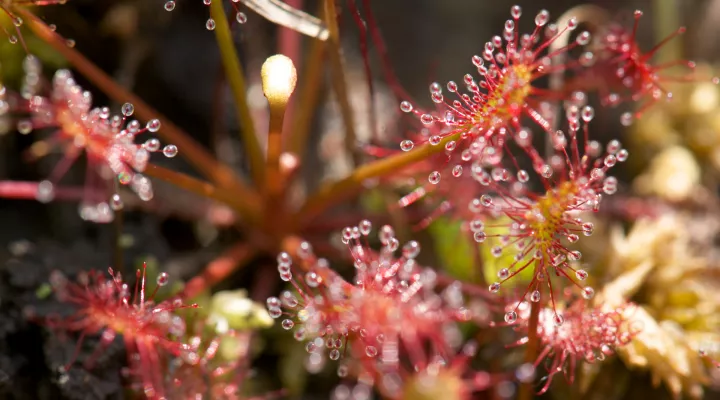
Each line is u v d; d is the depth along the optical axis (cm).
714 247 17
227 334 15
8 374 14
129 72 17
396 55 19
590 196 13
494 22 19
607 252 16
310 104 16
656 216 18
